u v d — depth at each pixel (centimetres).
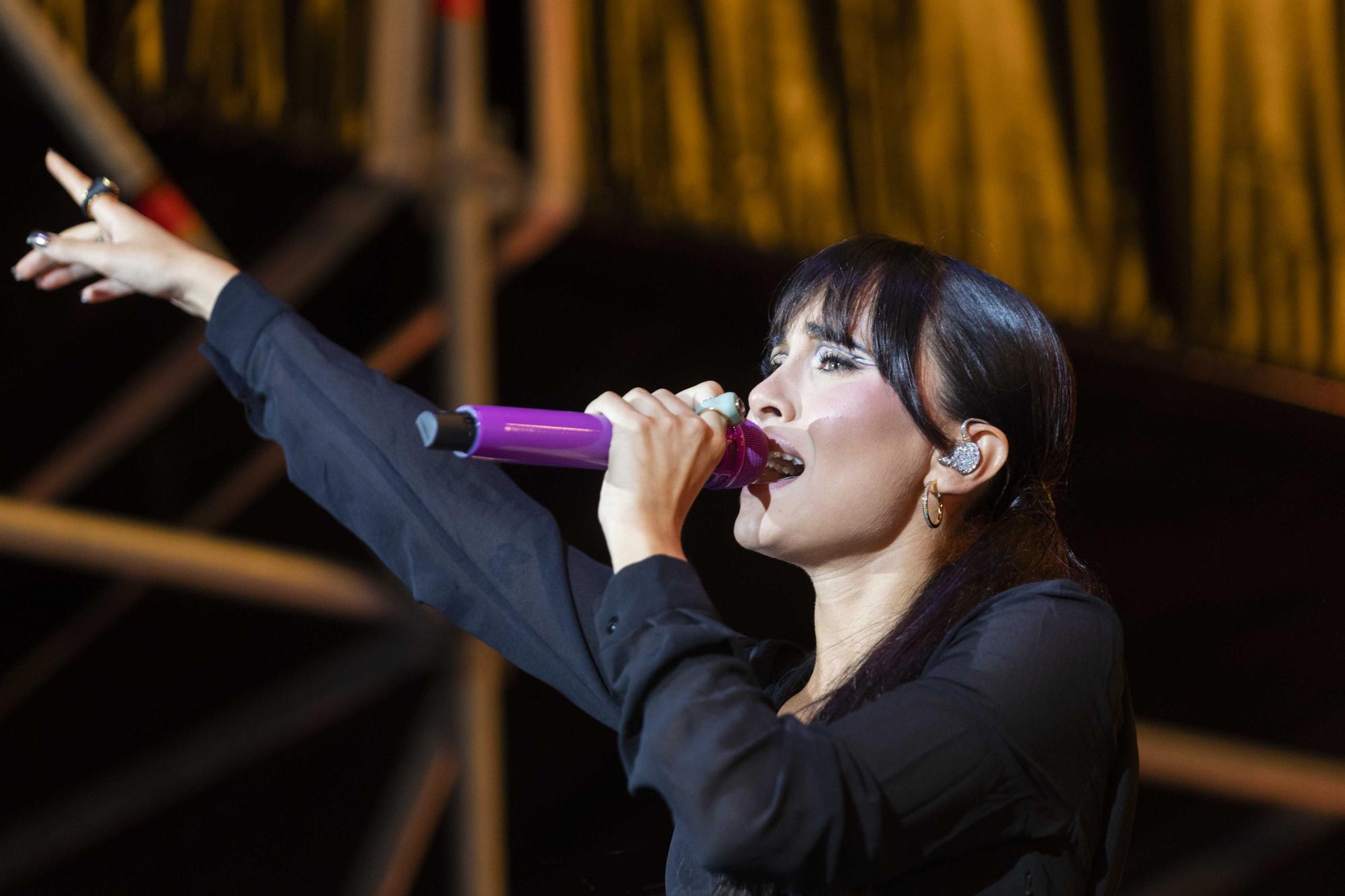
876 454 388
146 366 931
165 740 938
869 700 352
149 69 889
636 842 980
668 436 359
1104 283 1185
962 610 364
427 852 954
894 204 1125
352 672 977
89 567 898
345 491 437
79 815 905
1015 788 322
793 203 1095
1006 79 1175
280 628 972
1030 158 1172
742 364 1141
